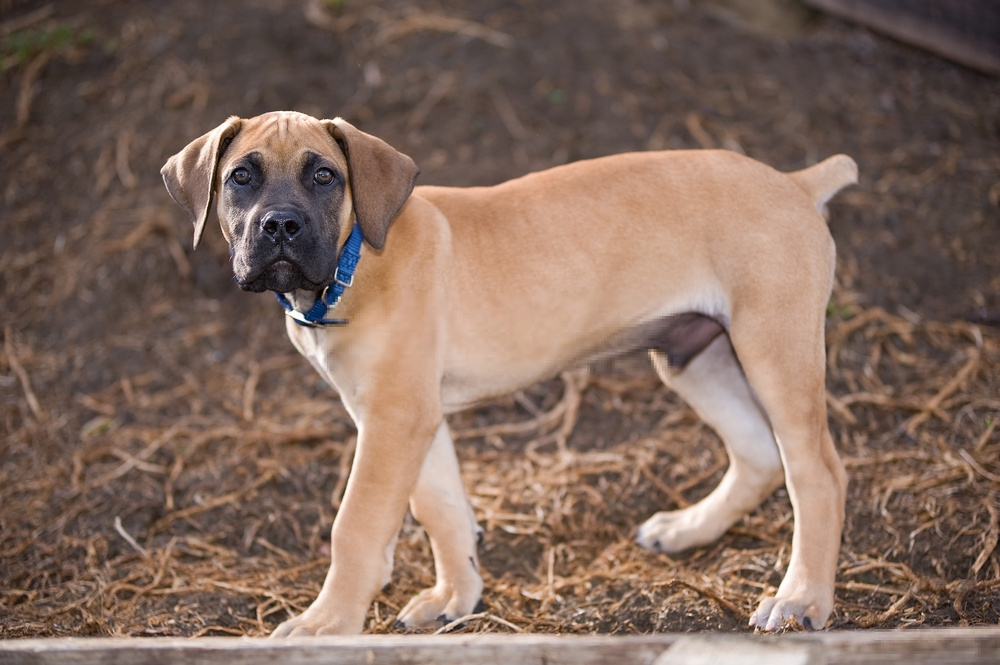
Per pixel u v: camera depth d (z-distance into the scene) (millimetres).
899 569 6863
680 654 4137
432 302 6176
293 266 5457
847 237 10836
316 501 8289
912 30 13406
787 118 12297
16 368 10141
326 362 6152
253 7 13641
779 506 7707
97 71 13133
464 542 6773
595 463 8570
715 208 6461
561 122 12211
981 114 12336
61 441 9258
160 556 7598
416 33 13289
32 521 8133
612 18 13742
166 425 9430
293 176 5598
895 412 8805
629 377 9625
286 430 9219
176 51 13109
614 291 6480
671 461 8484
